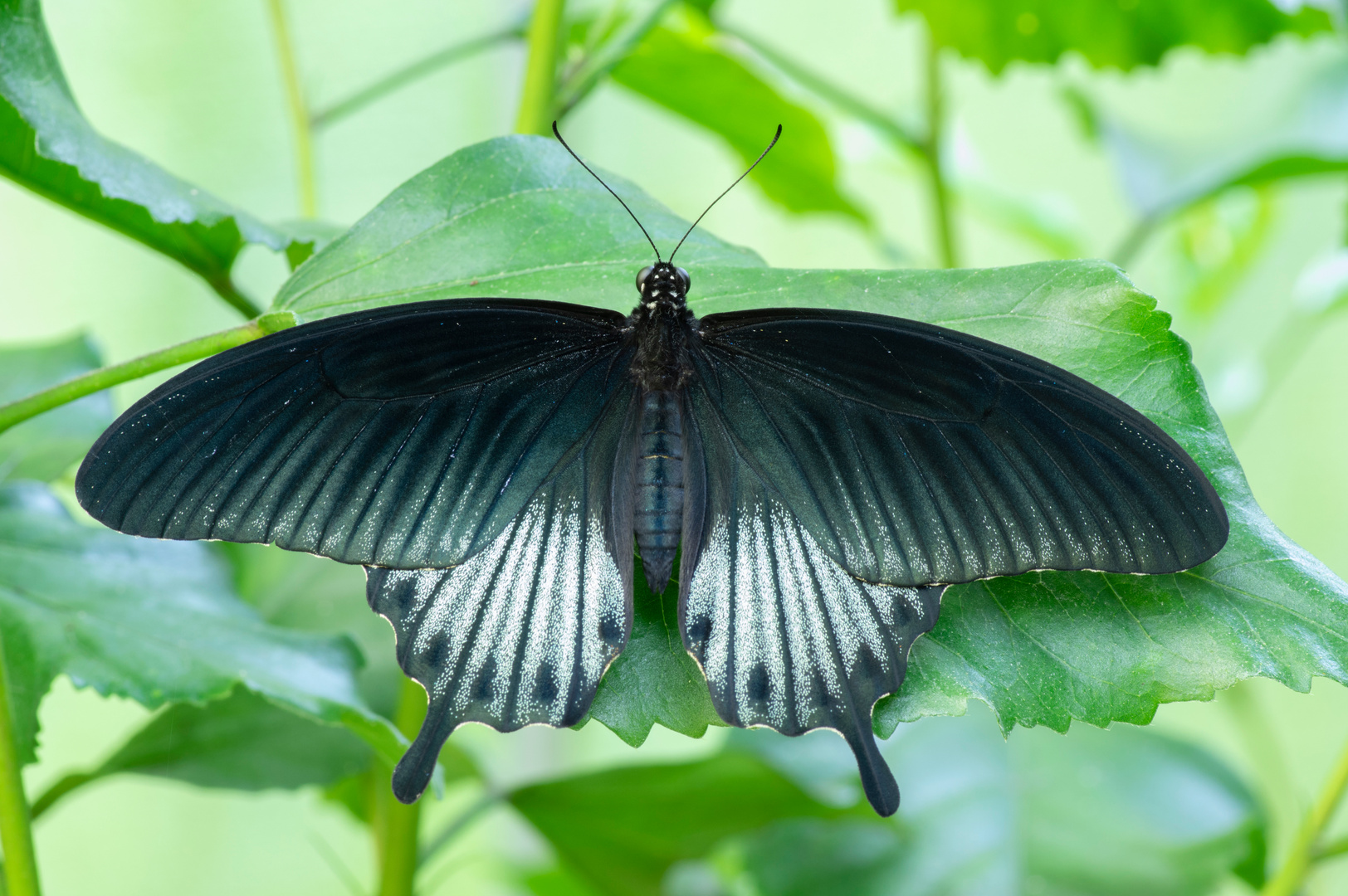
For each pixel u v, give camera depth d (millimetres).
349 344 736
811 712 730
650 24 801
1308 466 1173
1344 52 983
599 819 822
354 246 750
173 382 728
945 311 743
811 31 1193
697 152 1211
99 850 1089
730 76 868
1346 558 1157
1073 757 846
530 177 755
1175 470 720
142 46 1089
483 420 745
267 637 771
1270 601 729
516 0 1113
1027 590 735
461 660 736
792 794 814
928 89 887
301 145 816
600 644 737
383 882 798
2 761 740
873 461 737
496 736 1162
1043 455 727
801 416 743
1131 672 729
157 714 793
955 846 834
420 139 1147
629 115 1191
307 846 1149
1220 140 965
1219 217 1049
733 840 834
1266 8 844
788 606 736
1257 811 838
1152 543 721
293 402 733
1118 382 736
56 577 769
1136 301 739
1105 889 826
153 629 766
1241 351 1094
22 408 738
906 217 1245
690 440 746
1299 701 1135
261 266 1117
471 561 741
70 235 1092
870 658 731
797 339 744
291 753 799
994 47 878
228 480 730
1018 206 1035
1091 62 892
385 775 797
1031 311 741
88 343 820
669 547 741
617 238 753
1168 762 844
